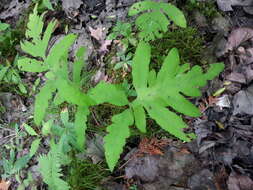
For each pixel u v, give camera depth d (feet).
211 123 1.35
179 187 1.24
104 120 1.51
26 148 1.60
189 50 1.54
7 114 1.75
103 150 1.42
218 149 1.28
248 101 1.33
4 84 1.82
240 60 1.44
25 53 1.90
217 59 1.49
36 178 1.49
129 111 1.09
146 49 1.09
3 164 1.57
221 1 1.60
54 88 1.18
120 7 1.80
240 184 1.17
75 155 1.43
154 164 1.32
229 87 1.40
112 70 1.63
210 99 1.39
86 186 1.35
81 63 1.28
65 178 1.42
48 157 1.35
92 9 1.87
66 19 1.90
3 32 1.97
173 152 1.33
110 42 1.69
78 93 1.10
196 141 1.33
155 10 1.41
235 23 1.55
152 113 1.07
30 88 1.79
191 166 1.28
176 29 1.60
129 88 1.54
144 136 1.40
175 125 1.05
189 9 1.63
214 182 1.22
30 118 1.68
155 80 1.09
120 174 1.35
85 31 1.82
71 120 1.56
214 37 1.53
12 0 2.13
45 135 1.57
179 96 1.06
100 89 1.10
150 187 1.27
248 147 1.25
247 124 1.31
